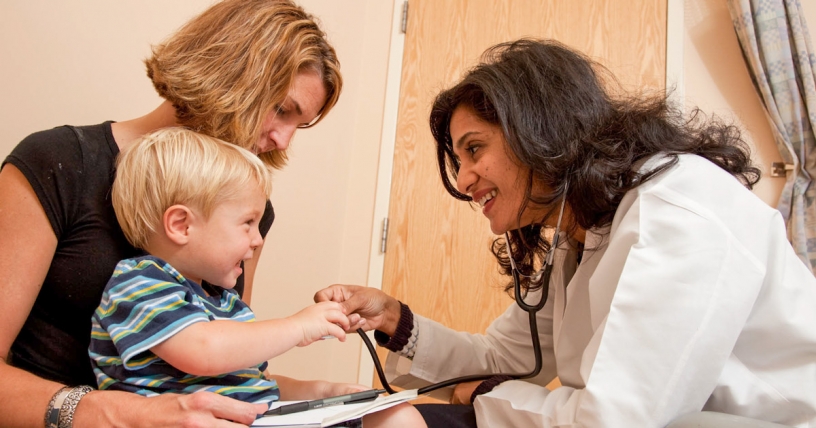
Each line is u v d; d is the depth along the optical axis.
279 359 1.78
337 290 1.09
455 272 1.98
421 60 2.14
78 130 0.83
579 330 0.96
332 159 2.05
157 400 0.65
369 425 0.80
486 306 1.93
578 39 1.98
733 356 0.79
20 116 1.08
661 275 0.72
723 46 1.87
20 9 1.08
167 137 0.81
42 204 0.75
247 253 0.84
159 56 0.89
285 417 0.70
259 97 0.88
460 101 0.99
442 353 1.18
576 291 0.96
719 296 0.70
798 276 0.80
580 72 0.94
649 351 0.69
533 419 0.79
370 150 2.15
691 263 0.72
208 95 0.85
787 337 0.77
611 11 1.96
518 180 0.94
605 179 0.85
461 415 0.98
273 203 1.76
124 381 0.72
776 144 1.77
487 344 1.24
